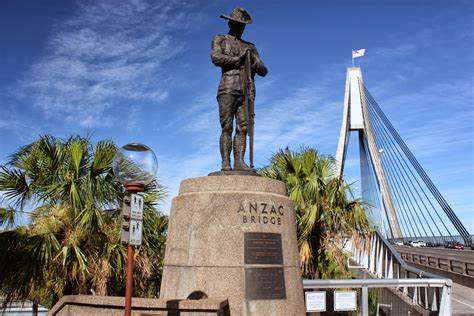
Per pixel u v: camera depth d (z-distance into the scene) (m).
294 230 7.05
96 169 9.34
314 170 11.41
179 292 6.41
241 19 7.79
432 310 8.57
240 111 7.66
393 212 43.25
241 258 6.33
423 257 21.42
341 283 8.13
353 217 10.97
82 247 9.03
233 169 7.54
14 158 9.48
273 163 12.07
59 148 9.45
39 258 8.38
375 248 15.50
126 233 4.77
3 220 9.29
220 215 6.54
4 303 9.35
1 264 8.36
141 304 5.66
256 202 6.64
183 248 6.59
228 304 6.11
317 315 9.93
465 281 15.66
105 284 8.82
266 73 8.11
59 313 6.16
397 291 10.79
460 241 38.81
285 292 6.40
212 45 7.65
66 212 9.06
